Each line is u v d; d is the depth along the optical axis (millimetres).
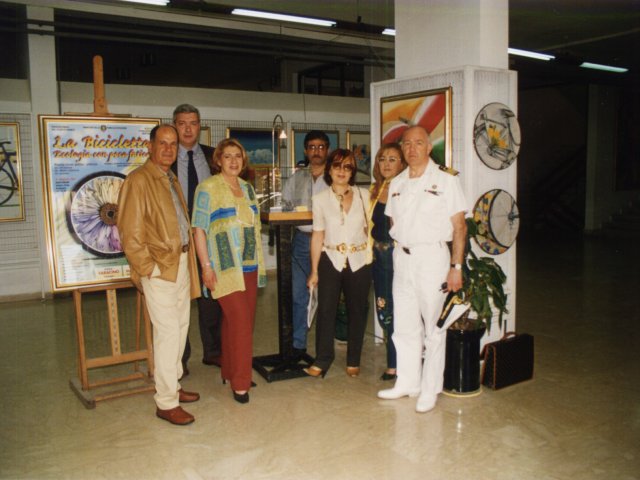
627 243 11148
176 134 3412
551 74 10859
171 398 3455
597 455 2998
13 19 6176
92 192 3840
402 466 2912
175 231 3344
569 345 4855
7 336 5293
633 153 13289
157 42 7078
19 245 6688
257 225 3812
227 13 6559
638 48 9516
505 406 3617
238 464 2951
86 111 6863
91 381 4129
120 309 6305
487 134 4023
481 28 4027
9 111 6449
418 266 3537
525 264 8969
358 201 3977
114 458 3023
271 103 7949
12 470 2900
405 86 4449
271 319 5828
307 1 6719
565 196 14172
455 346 3721
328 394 3852
